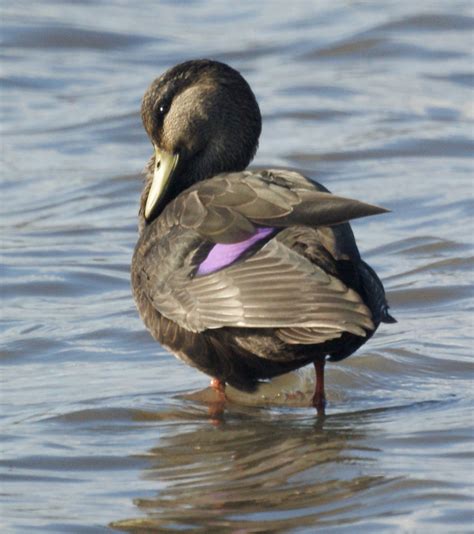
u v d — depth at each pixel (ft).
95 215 61.67
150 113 42.78
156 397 40.65
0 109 76.74
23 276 53.36
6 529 31.09
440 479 32.96
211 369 38.68
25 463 35.32
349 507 31.71
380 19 87.92
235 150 42.86
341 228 36.37
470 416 37.73
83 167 68.08
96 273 53.67
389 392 40.91
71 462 35.37
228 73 42.91
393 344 44.55
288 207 35.78
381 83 79.25
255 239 36.11
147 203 42.32
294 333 35.42
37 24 88.84
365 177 65.41
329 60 83.46
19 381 42.42
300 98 77.25
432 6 90.02
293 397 40.73
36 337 46.39
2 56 84.84
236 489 33.17
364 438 36.27
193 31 88.84
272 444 36.29
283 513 31.58
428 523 30.58
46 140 72.08
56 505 32.50
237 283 35.76
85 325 47.65
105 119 74.69
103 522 31.45
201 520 31.40
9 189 65.00
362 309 33.91
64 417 38.88
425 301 49.65
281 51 84.79
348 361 43.14
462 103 75.56
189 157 42.78
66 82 80.94
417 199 61.62
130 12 92.63
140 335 46.52
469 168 66.28
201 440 36.86
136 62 83.82
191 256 37.52
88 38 87.20
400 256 54.70
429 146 69.21
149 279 38.88
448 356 43.52
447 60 82.33
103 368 43.52
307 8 92.07
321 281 34.60
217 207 37.29
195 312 36.94
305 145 69.97
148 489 33.40
